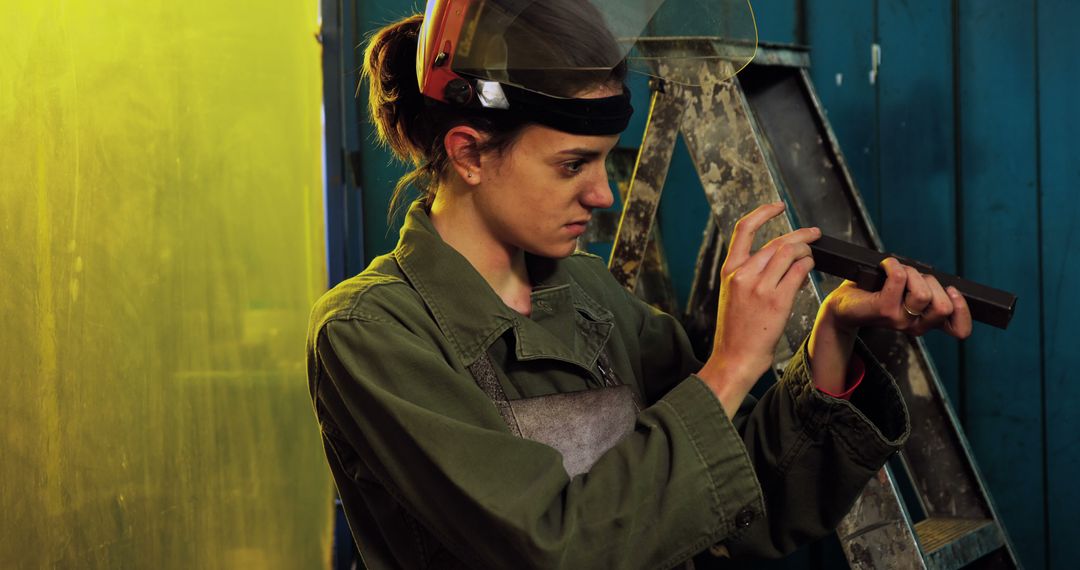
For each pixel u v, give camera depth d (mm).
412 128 1023
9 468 1207
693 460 874
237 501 1735
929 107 2029
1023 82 1939
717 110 1536
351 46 2113
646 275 1983
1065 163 1911
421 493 885
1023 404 1977
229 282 1735
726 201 1522
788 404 1053
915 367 1647
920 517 2072
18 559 1218
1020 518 1992
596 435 963
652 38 1018
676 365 1209
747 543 1073
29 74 1265
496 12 885
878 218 2094
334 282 2062
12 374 1222
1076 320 1919
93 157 1396
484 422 889
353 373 890
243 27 1789
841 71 2104
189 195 1625
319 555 2037
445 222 1036
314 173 2020
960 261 2023
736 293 934
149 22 1527
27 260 1249
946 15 1998
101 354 1403
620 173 2092
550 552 816
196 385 1627
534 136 906
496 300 989
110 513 1403
